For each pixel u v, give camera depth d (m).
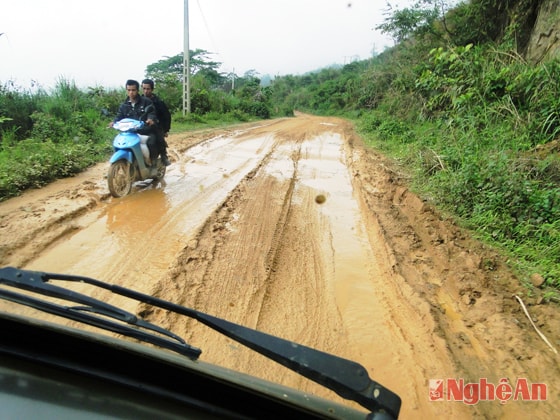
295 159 10.18
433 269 4.40
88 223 5.02
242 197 6.50
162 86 21.89
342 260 4.60
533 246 4.81
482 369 2.96
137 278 3.80
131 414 1.24
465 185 6.12
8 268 1.96
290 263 4.41
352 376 1.47
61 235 4.58
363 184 7.86
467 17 14.95
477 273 4.22
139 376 1.40
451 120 9.39
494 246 4.93
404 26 16.53
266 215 5.76
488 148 7.53
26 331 1.44
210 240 4.75
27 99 10.48
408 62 18.39
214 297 3.60
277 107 41.03
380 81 24.69
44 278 1.92
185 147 10.62
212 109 23.56
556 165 6.12
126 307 3.26
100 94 14.88
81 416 1.19
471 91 9.55
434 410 2.58
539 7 11.51
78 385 1.32
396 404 1.39
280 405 1.35
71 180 6.82
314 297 3.79
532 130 7.77
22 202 5.50
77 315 1.71
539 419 2.55
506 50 11.00
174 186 6.90
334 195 7.11
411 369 2.93
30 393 1.25
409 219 5.89
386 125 14.87
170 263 4.12
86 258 4.11
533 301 3.77
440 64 11.09
